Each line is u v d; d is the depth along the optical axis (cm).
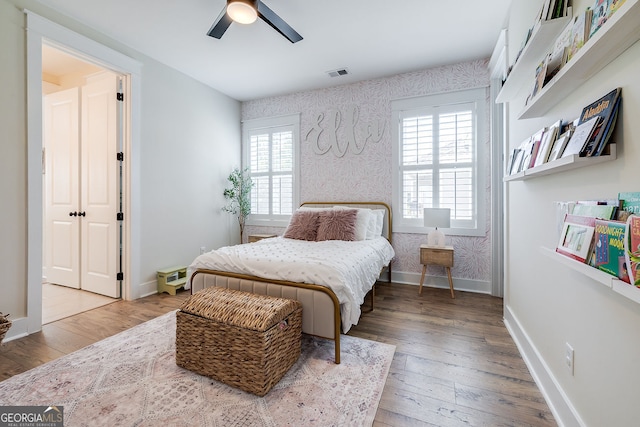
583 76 113
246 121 464
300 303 185
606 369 103
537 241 170
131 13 245
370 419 135
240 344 153
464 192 337
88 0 228
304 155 423
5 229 213
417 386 161
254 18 205
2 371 171
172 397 148
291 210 436
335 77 372
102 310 272
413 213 362
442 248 317
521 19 202
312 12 243
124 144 301
